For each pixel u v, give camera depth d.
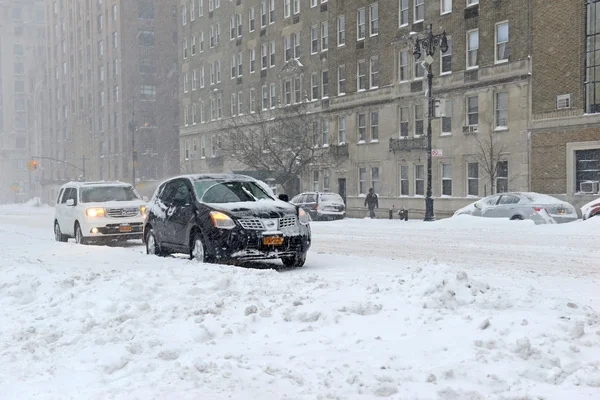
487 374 4.69
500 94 37.72
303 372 4.79
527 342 5.12
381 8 45.84
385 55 45.59
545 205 23.17
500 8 37.19
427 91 30.88
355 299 7.12
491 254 14.56
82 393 4.54
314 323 6.29
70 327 6.54
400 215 34.66
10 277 9.36
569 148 33.88
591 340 5.42
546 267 12.03
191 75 74.06
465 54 39.56
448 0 40.84
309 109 53.59
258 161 46.91
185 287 7.94
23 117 143.75
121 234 19.03
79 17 104.62
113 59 92.12
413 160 43.34
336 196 36.19
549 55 34.72
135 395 4.36
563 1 33.97
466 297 6.74
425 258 13.90
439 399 4.27
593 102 33.19
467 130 39.06
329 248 16.89
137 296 7.49
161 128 90.50
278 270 11.65
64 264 11.51
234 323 6.25
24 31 143.75
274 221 11.70
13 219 41.91
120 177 90.50
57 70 115.69
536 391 4.42
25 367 5.34
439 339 5.53
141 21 90.00
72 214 19.73
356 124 48.47
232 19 65.75
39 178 124.94
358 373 4.68
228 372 4.75
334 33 50.62
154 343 5.71
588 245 16.16
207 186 12.88
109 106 93.94
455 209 40.03
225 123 65.44
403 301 6.80
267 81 60.03
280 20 57.94
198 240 12.00
